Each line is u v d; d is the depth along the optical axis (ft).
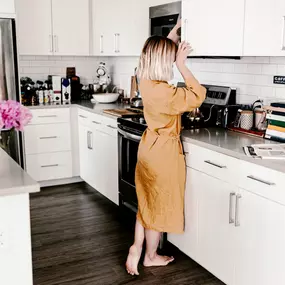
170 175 8.96
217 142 8.60
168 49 8.50
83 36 15.75
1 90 13.66
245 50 8.79
